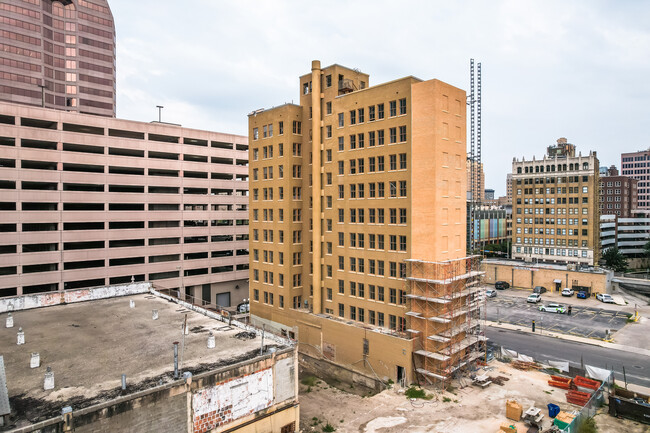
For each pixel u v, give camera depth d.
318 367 53.75
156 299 50.97
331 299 55.06
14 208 64.69
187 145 80.56
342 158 53.56
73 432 22.28
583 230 110.69
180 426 26.14
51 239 66.31
